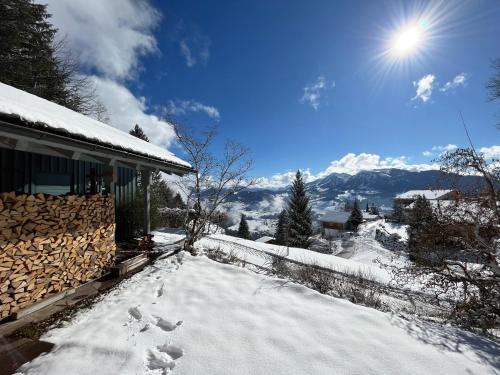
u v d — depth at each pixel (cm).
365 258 2025
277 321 361
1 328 319
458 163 627
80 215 458
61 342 294
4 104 288
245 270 568
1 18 1237
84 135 366
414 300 710
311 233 2711
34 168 523
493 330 514
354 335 332
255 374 261
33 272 371
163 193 1532
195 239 793
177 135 908
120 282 484
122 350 282
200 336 319
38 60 1381
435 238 657
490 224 595
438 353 306
